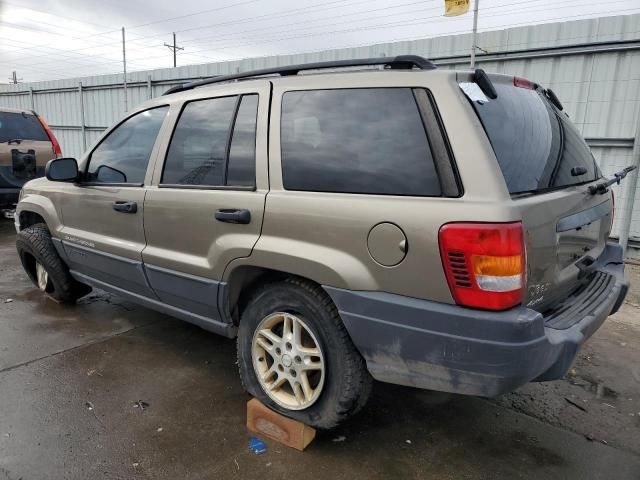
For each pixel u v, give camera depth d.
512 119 2.27
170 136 3.09
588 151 3.04
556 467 2.40
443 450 2.51
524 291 1.92
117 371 3.23
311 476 2.28
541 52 6.73
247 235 2.54
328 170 2.31
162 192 3.02
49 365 3.28
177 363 3.37
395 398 3.01
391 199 2.07
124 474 2.25
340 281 2.17
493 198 1.88
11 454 2.36
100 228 3.55
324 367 2.33
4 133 7.29
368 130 2.23
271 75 2.88
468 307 1.90
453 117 2.01
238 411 2.80
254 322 2.61
